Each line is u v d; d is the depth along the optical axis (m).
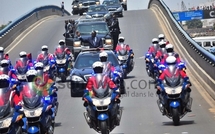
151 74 59.59
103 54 40.44
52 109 32.59
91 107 30.73
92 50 55.56
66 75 63.19
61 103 48.53
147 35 101.38
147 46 89.69
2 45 95.62
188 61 68.44
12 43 103.06
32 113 29.11
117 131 34.75
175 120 34.50
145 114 40.66
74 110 44.62
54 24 131.62
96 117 30.75
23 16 119.25
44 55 59.31
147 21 121.50
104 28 77.94
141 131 34.22
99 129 31.25
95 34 65.94
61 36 109.75
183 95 34.22
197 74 58.22
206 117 37.69
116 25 86.50
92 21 80.06
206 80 51.31
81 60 54.00
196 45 62.25
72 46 77.94
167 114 35.19
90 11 113.62
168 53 46.94
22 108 28.25
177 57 46.69
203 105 43.00
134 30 108.81
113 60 52.78
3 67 44.56
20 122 28.64
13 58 88.44
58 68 62.31
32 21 130.50
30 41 105.81
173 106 33.91
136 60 77.00
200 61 58.16
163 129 34.19
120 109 32.69
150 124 36.53
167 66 34.88
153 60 58.56
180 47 80.69
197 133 32.06
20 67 50.03
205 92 49.66
